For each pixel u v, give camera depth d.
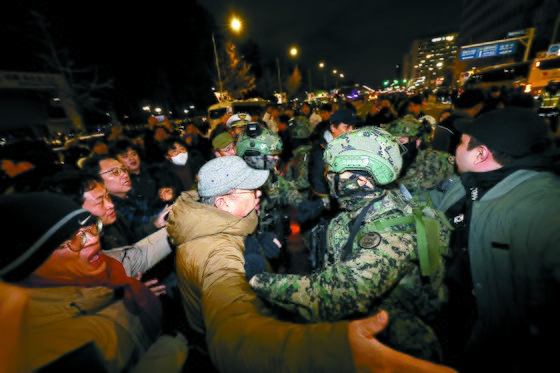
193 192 1.27
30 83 19.70
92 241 0.85
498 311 1.19
